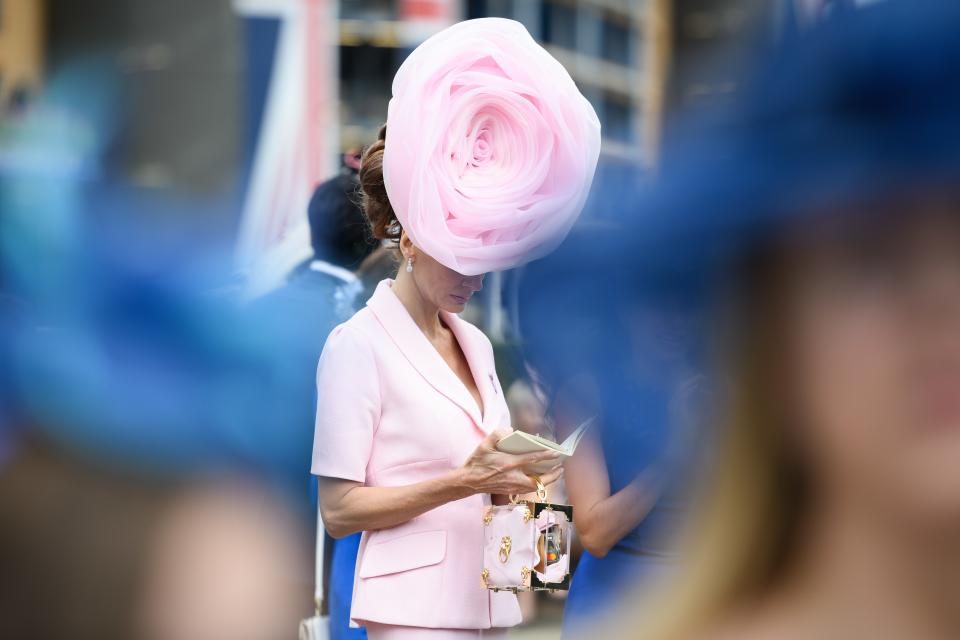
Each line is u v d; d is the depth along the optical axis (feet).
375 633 20.20
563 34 136.77
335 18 124.67
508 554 19.53
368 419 20.08
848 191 2.41
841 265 2.59
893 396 2.64
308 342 23.40
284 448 21.94
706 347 2.77
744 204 2.48
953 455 2.61
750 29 2.47
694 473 3.11
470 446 20.08
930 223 2.48
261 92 123.95
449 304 20.58
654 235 2.60
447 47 19.21
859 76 2.30
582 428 20.01
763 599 2.87
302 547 23.57
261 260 29.14
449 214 19.24
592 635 3.70
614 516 20.99
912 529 2.69
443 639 19.77
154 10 123.65
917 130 2.27
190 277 13.10
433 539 20.11
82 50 121.29
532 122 19.07
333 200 26.61
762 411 2.79
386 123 20.04
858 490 2.73
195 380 9.29
